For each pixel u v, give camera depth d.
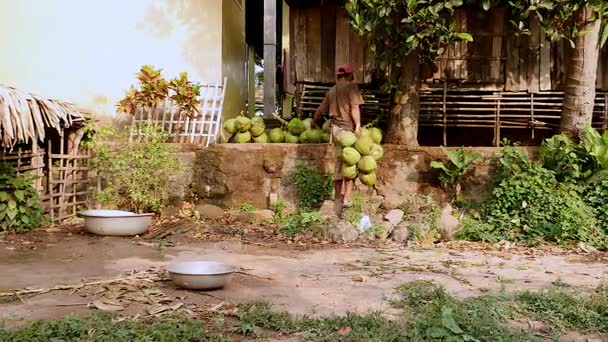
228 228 7.77
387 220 7.61
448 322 3.64
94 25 9.33
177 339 3.43
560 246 7.00
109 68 9.37
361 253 6.48
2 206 7.12
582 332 3.82
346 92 7.90
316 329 3.70
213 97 9.20
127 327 3.59
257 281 5.04
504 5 8.97
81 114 8.13
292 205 8.49
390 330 3.68
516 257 6.38
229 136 10.00
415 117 8.71
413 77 8.64
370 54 9.39
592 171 7.69
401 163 8.52
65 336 3.45
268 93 9.96
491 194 8.05
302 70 9.61
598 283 5.13
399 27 7.82
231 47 11.09
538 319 4.02
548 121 9.48
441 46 8.45
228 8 10.66
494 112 9.41
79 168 8.28
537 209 7.40
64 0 9.27
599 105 9.30
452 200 8.29
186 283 4.55
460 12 9.30
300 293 4.66
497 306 4.16
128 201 8.20
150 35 9.47
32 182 7.54
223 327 3.74
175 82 8.73
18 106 6.71
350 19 9.01
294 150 8.52
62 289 4.57
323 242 7.11
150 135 8.20
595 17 7.81
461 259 6.21
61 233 7.19
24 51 9.26
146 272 5.14
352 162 7.57
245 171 8.56
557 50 9.34
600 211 7.36
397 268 5.67
